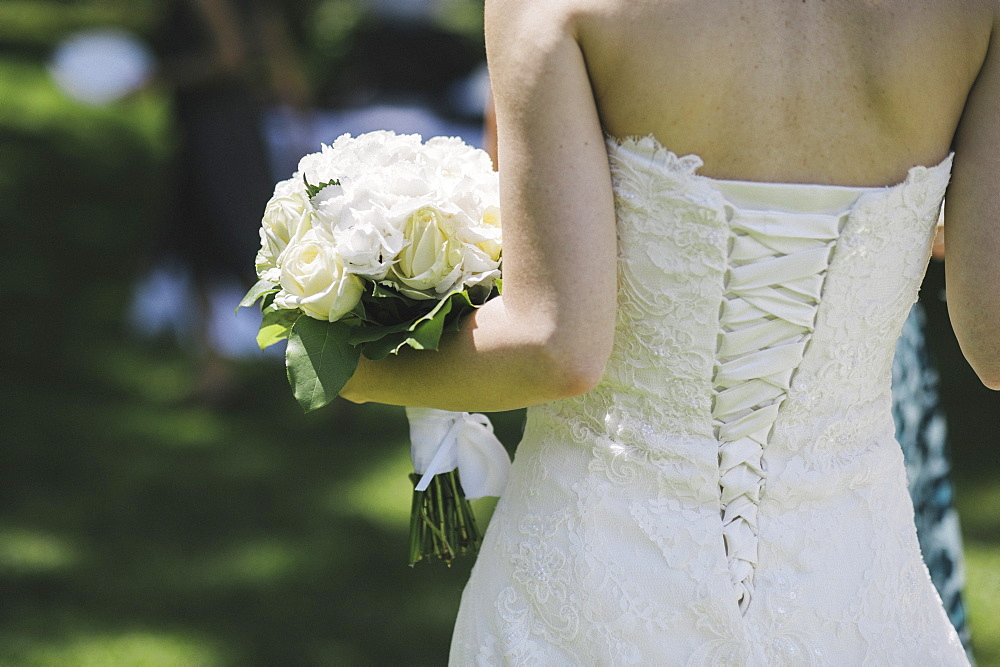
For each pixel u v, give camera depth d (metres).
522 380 1.59
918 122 1.59
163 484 5.24
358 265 1.67
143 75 5.46
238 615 4.16
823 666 1.73
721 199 1.57
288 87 5.65
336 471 5.46
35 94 13.75
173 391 6.38
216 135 5.50
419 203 1.68
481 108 9.02
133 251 9.00
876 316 1.68
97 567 4.46
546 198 1.53
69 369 6.64
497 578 1.84
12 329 7.16
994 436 5.93
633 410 1.71
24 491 5.08
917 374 2.68
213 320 6.04
